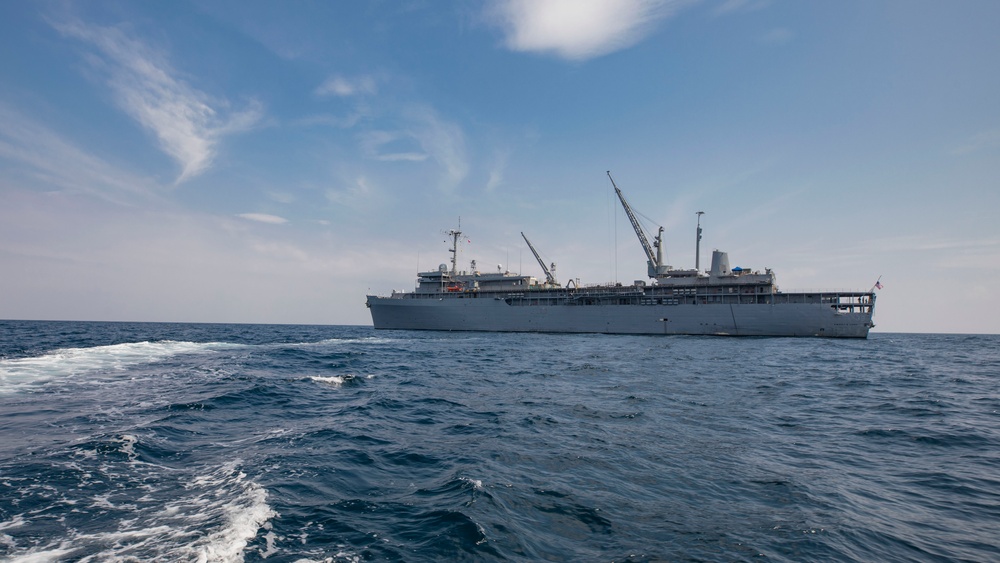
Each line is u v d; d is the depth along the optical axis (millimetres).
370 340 80000
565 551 9750
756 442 18453
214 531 10047
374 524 10727
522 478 13938
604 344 70812
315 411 22953
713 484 13719
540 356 53750
